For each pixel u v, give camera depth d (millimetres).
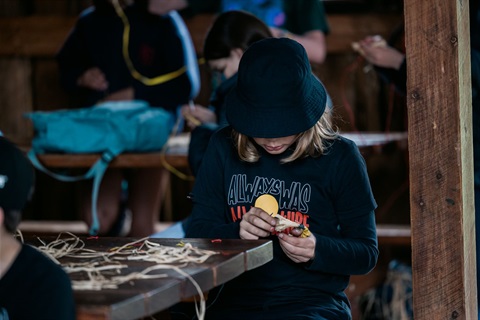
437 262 3375
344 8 7293
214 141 3488
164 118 5816
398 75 4906
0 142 2496
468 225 3436
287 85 3145
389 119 6980
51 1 7562
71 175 6832
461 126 3311
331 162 3312
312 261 3184
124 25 6453
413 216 3393
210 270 2605
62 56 6586
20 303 2352
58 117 5570
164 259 2730
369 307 5836
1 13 7555
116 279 2523
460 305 3363
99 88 6445
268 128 3125
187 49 6531
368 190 3344
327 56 7301
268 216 3105
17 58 7555
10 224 2459
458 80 3279
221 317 3305
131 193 6293
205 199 3455
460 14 3303
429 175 3352
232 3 6375
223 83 4266
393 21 7164
